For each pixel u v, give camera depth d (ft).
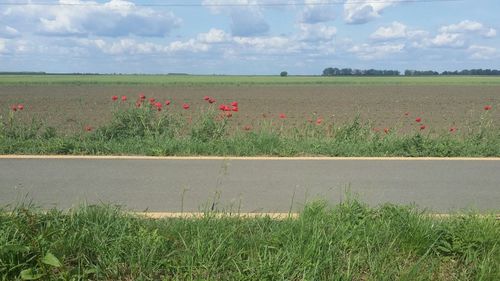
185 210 17.28
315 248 12.22
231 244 12.78
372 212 15.05
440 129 53.16
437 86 196.13
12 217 13.30
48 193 19.54
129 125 34.24
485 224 13.97
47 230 12.78
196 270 11.72
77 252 12.36
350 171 24.16
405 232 13.50
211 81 252.01
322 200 17.25
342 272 11.66
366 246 12.86
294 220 14.51
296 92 148.97
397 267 12.15
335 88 179.73
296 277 11.46
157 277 11.71
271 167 24.90
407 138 31.07
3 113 70.85
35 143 29.96
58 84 198.59
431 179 22.66
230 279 11.43
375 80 283.59
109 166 24.75
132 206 17.76
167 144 29.12
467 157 28.43
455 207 18.15
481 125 38.09
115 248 12.25
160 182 21.48
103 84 202.39
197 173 23.31
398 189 20.79
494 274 11.67
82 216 14.15
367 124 37.29
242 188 20.59
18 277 11.27
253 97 122.11
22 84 194.59
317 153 29.07
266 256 12.13
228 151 28.68
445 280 11.82
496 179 22.76
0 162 25.54
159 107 35.06
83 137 32.83
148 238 12.58
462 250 12.87
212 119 34.42
